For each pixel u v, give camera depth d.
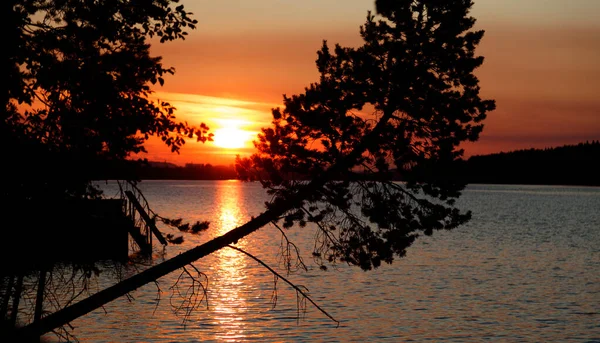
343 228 14.41
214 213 92.81
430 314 25.19
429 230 13.67
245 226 14.37
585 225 75.75
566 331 22.73
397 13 14.19
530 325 23.53
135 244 38.69
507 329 22.92
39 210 12.04
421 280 33.00
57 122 11.91
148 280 14.11
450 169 13.70
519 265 39.72
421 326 23.27
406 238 13.91
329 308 26.11
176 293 28.28
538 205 129.50
